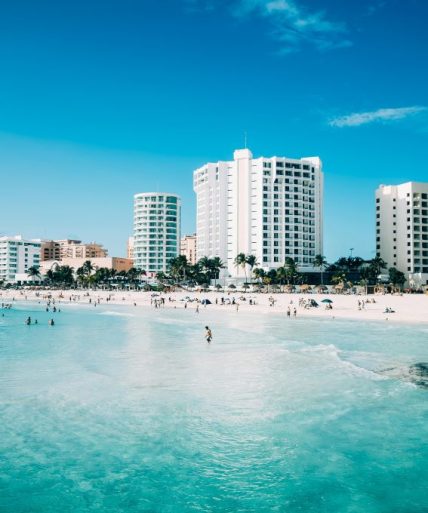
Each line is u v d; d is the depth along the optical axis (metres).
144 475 22.16
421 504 19.52
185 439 26.52
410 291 195.75
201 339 69.12
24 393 35.91
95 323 96.94
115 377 41.62
